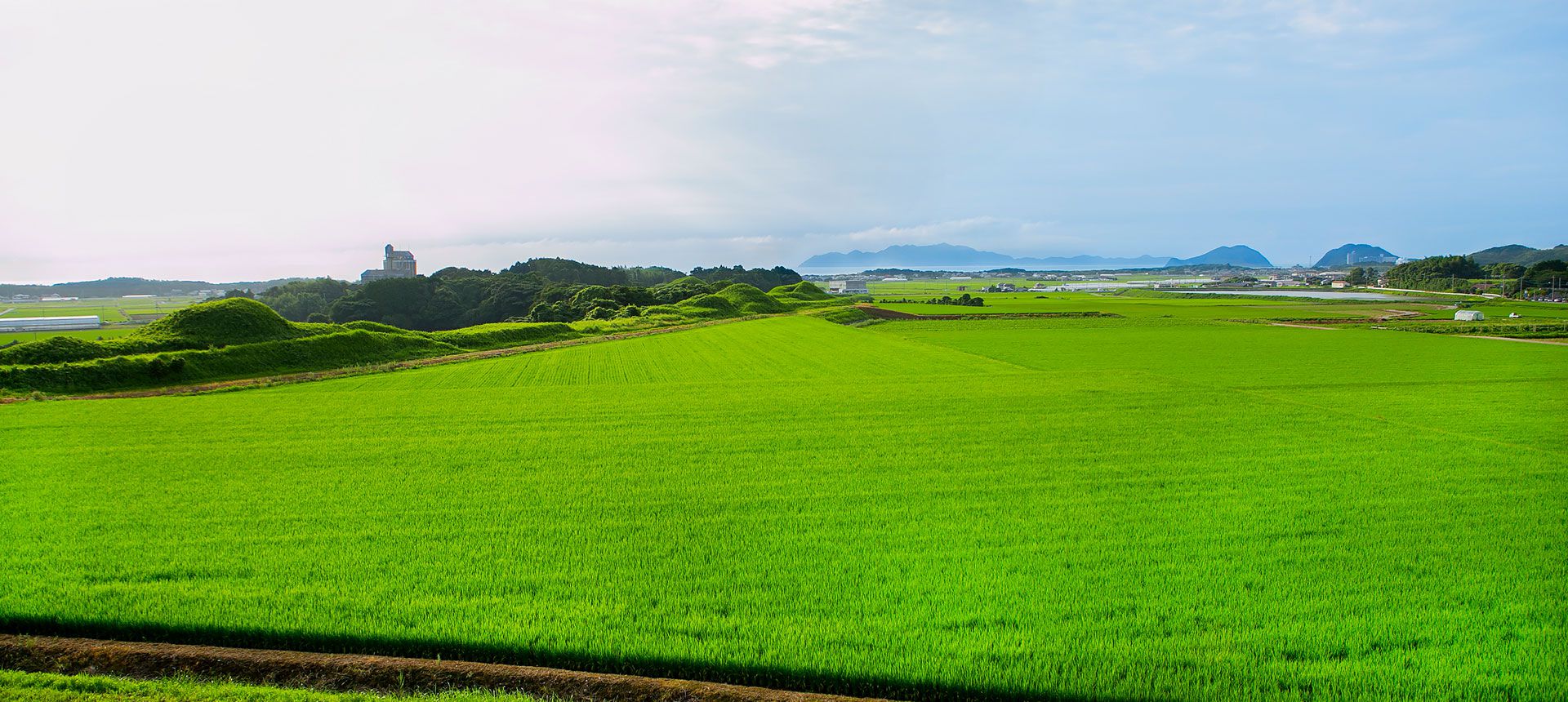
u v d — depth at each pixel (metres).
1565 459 22.25
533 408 31.58
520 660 11.17
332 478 20.59
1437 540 15.45
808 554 14.86
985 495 18.84
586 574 13.89
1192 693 10.07
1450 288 174.38
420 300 125.19
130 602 12.57
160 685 10.05
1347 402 33.59
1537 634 11.45
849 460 22.42
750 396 34.75
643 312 95.44
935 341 65.19
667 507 17.97
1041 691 10.20
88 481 20.20
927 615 12.20
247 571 14.00
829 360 51.00
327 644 11.52
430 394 35.69
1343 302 128.38
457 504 18.17
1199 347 58.84
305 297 136.88
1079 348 58.84
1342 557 14.52
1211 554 14.71
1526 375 42.41
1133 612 12.31
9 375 36.62
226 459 22.72
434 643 11.33
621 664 10.98
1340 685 10.22
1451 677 10.36
